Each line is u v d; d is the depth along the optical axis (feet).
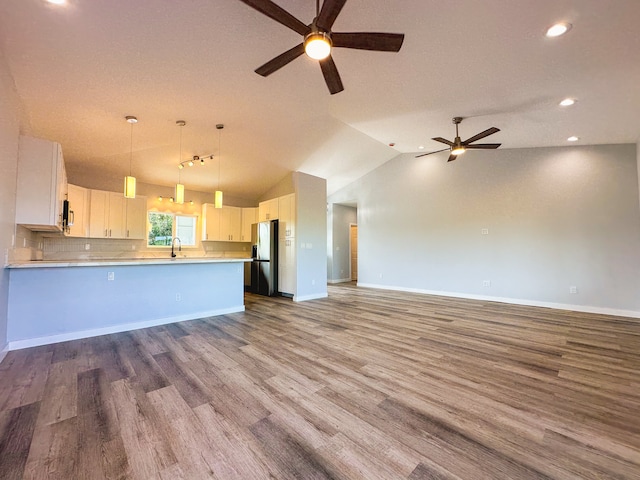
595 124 13.08
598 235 15.79
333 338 11.28
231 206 24.32
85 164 16.85
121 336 11.43
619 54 8.08
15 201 10.00
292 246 19.83
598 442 5.33
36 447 5.10
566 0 6.30
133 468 4.63
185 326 12.88
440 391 7.20
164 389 7.21
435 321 13.88
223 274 15.34
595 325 13.17
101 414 6.13
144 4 6.57
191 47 8.26
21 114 10.50
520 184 18.08
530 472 4.60
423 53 8.72
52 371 8.20
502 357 9.40
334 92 8.32
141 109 11.89
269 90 11.31
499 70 9.40
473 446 5.21
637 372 8.28
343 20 7.38
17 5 6.36
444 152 21.30
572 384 7.57
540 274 17.38
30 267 9.91
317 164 21.49
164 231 21.57
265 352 9.77
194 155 17.76
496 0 6.48
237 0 6.61
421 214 22.48
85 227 16.98
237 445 5.20
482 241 19.48
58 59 8.39
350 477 4.49
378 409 6.39
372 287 25.49
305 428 5.70
